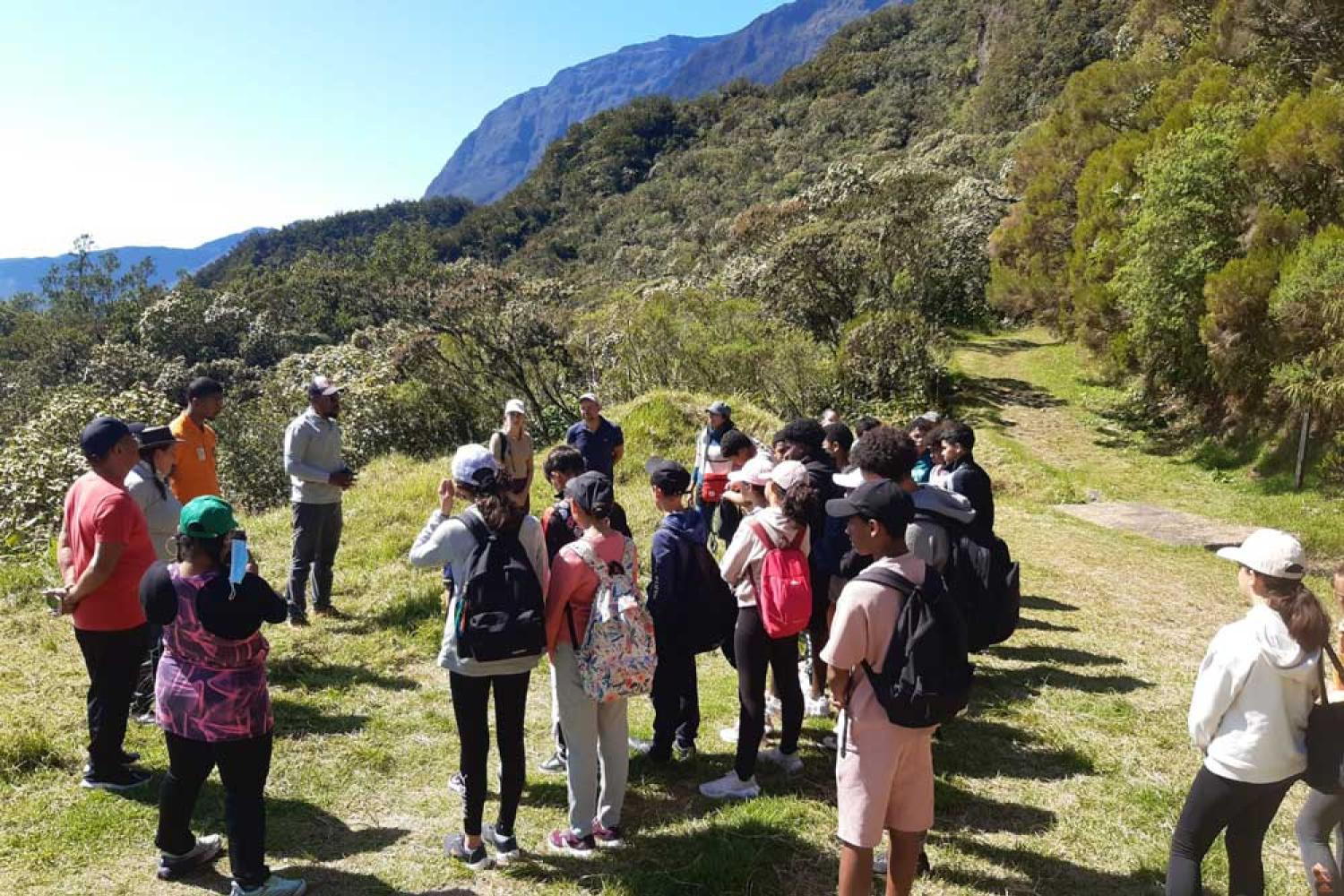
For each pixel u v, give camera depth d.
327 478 6.65
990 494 5.19
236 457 18.67
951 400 23.59
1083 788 4.61
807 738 5.08
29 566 7.89
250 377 54.22
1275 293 15.66
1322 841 3.23
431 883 3.60
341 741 4.89
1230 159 17.81
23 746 4.36
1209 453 18.23
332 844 3.89
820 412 19.92
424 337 20.22
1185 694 6.04
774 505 4.17
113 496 3.96
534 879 3.66
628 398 19.12
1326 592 10.16
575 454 4.84
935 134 77.81
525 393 20.53
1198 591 9.37
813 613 4.80
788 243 26.53
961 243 32.78
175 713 3.25
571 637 3.73
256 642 3.33
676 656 4.51
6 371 68.50
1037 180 29.38
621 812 4.23
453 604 3.63
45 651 5.93
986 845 4.02
